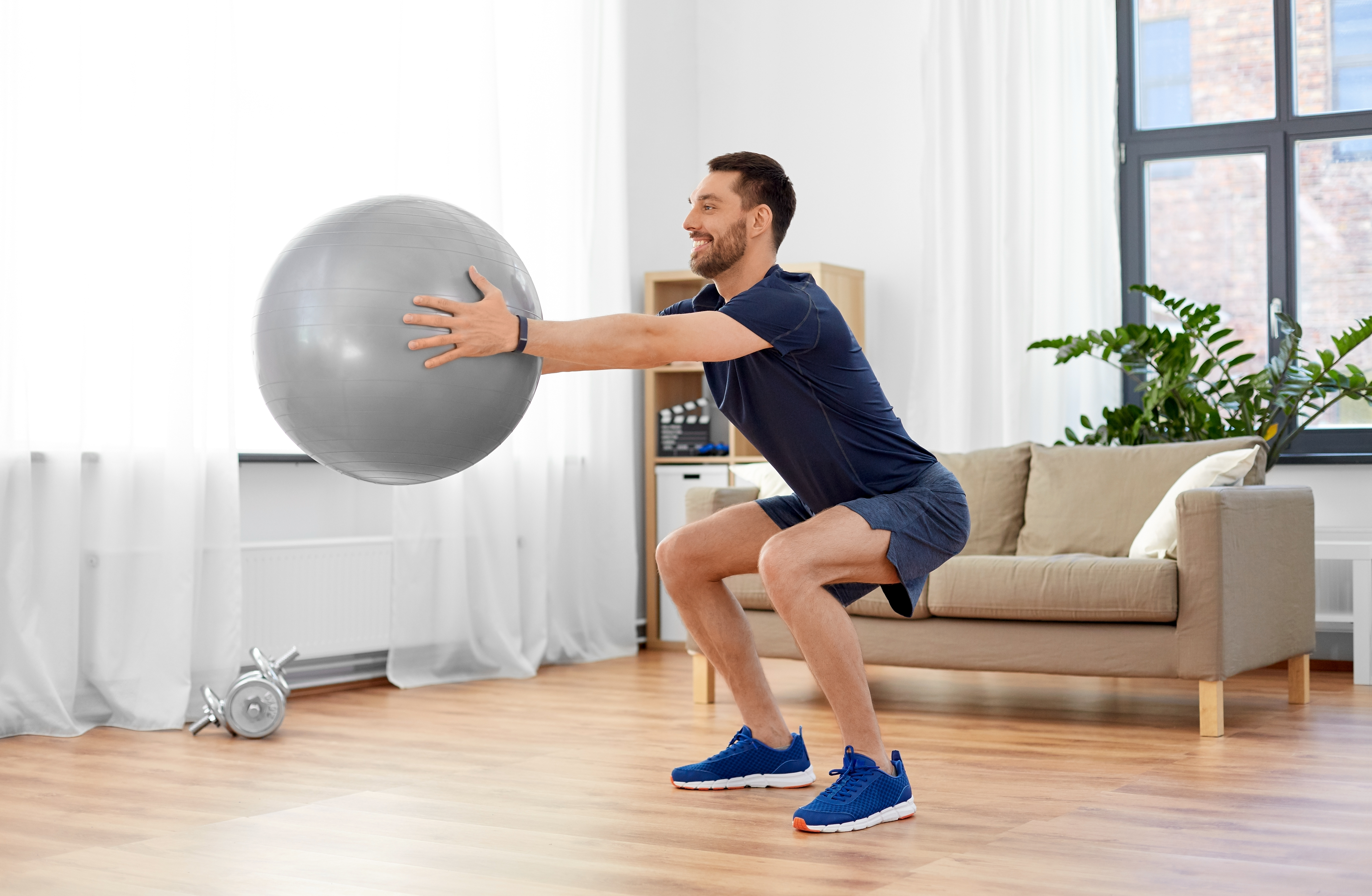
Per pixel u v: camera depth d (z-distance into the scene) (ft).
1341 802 8.07
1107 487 13.17
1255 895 6.08
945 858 6.78
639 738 10.82
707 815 7.86
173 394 11.98
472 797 8.48
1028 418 17.08
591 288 17.25
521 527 15.99
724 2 19.86
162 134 12.00
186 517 11.99
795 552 7.58
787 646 12.64
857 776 7.61
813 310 7.49
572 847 7.10
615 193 17.57
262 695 11.03
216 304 12.51
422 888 6.35
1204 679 10.66
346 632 14.19
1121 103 17.44
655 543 18.31
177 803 8.40
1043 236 17.19
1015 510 13.76
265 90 14.11
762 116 19.57
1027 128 17.16
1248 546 11.13
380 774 9.33
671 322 7.00
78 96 11.55
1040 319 17.19
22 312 11.23
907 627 12.05
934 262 17.71
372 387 6.22
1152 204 17.48
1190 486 12.02
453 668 14.85
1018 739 10.52
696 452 18.22
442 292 6.32
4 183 11.02
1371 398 14.60
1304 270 16.76
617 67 17.63
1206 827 7.43
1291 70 16.75
